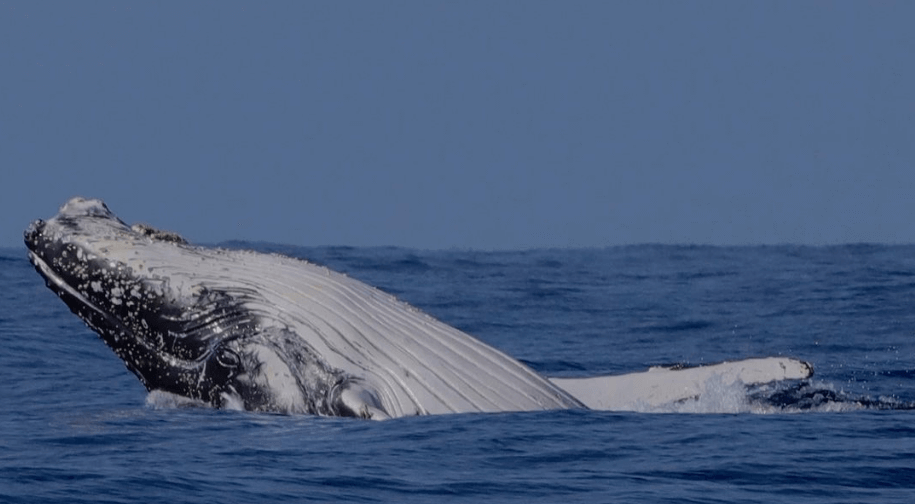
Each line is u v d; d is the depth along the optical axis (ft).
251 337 197.36
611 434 182.50
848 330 368.48
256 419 190.80
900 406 230.48
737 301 441.68
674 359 325.83
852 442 177.88
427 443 174.70
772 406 222.07
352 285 202.90
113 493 144.25
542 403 203.72
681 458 167.94
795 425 191.31
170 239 204.23
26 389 260.01
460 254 627.05
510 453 170.09
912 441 178.60
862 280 487.20
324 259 572.51
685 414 200.85
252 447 171.94
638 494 149.18
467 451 170.50
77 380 273.13
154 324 200.34
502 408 199.72
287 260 204.03
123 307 200.95
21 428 191.31
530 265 578.25
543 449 172.55
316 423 187.21
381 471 158.81
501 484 153.58
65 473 153.07
